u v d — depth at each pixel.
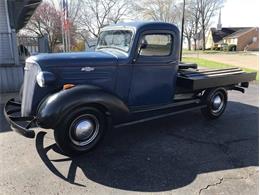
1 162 3.67
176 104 5.13
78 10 29.53
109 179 3.34
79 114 3.78
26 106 4.03
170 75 4.93
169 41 4.73
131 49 4.35
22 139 4.40
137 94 4.62
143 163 3.75
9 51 9.41
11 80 7.93
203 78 5.09
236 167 3.70
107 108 4.01
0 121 5.17
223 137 4.75
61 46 23.05
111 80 4.30
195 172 3.54
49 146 4.18
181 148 4.25
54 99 3.62
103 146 4.25
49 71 3.83
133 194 3.06
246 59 28.48
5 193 3.01
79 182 3.26
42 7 24.50
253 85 10.20
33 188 3.11
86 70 4.07
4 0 9.55
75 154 3.88
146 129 5.04
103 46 4.89
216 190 3.16
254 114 6.21
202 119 5.73
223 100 5.86
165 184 3.26
